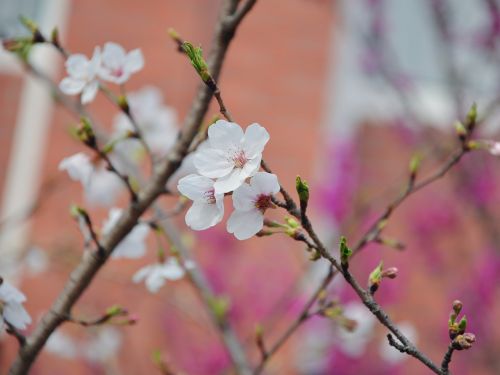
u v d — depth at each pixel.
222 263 5.21
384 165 5.95
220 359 4.92
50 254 4.07
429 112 5.35
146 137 2.75
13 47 1.94
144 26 6.20
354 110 6.29
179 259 2.02
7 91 5.88
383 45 5.18
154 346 5.31
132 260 5.41
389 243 2.12
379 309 1.33
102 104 5.78
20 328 1.59
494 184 4.66
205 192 1.33
